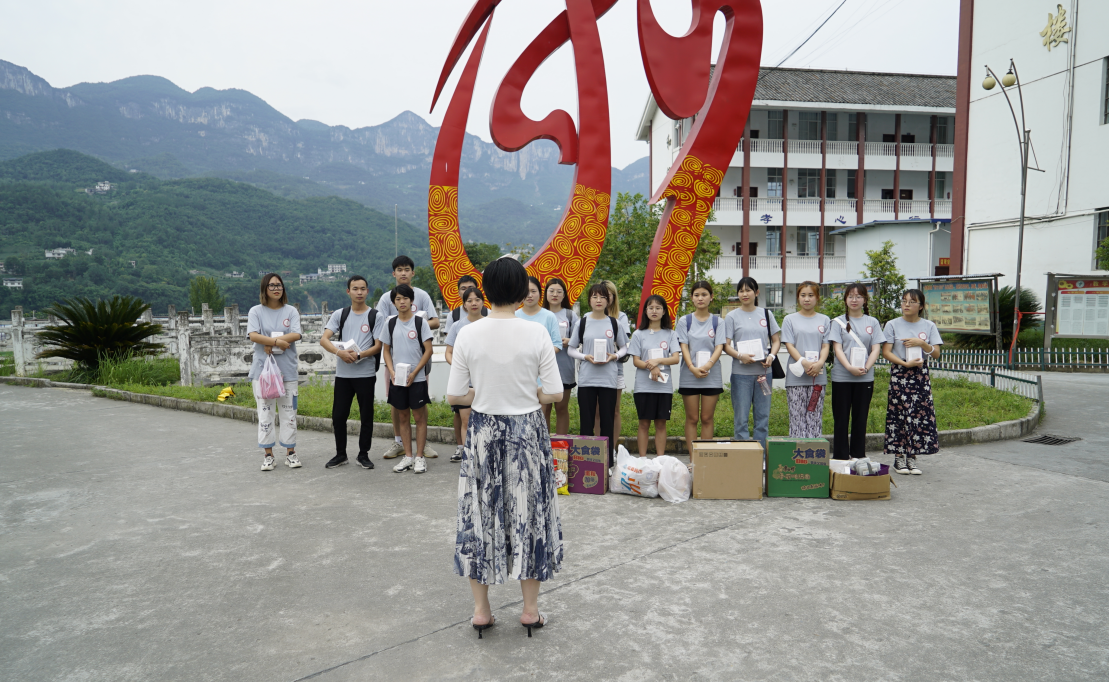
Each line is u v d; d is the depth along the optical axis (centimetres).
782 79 2806
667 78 729
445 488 516
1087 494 484
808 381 557
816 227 2881
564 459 498
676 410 786
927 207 2878
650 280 752
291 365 588
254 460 621
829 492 484
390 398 577
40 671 252
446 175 731
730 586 325
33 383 1251
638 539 396
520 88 725
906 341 543
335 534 409
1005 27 1644
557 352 534
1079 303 1280
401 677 245
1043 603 303
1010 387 911
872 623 284
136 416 888
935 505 461
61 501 488
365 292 590
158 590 327
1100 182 1427
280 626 288
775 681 239
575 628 283
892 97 2742
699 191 746
